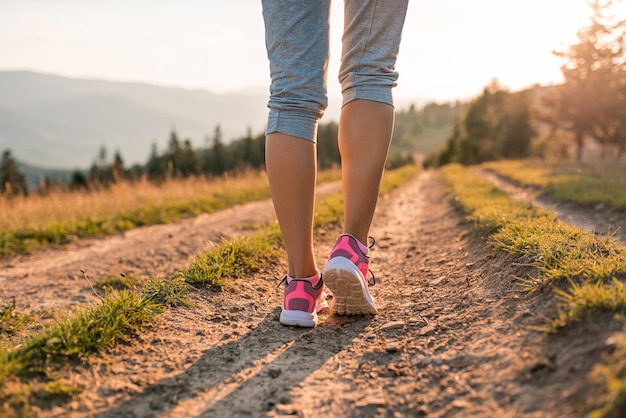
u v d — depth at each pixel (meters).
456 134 54.38
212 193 10.24
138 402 1.37
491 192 7.80
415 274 2.80
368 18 1.78
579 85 25.98
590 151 37.69
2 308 3.04
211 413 1.31
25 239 5.73
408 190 13.13
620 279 1.60
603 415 0.94
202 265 2.60
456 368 1.43
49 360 1.51
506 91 46.41
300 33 1.75
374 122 1.79
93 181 9.98
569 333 1.34
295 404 1.35
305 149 1.79
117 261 4.55
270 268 2.92
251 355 1.68
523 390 1.18
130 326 1.82
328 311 2.12
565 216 5.65
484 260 2.61
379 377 1.47
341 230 4.78
